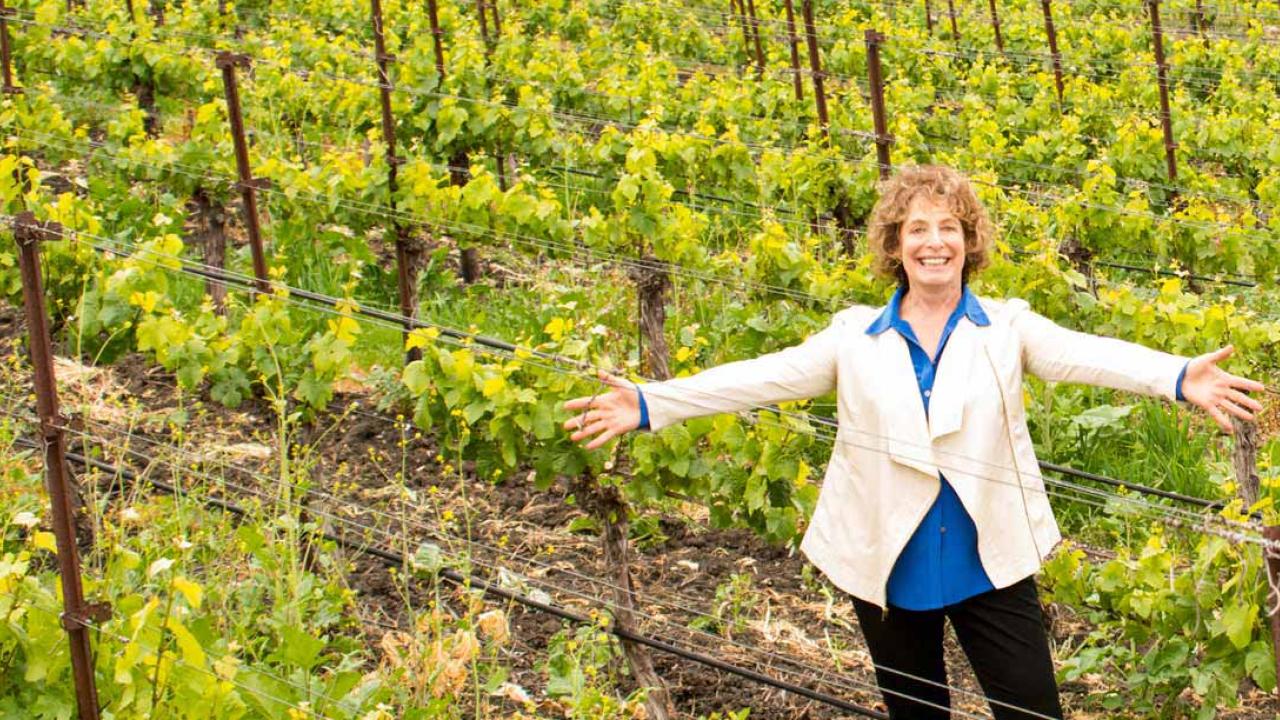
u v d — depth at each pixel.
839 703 4.65
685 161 8.76
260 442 6.52
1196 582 4.34
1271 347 6.75
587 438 4.59
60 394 6.83
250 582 4.73
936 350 3.57
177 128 11.91
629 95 11.52
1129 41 16.66
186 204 10.09
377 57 7.66
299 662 3.83
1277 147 11.70
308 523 5.23
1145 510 4.89
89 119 11.15
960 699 4.93
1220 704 4.82
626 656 4.75
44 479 5.27
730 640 5.23
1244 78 15.80
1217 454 6.97
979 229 3.63
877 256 3.70
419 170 7.55
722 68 15.56
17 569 3.53
